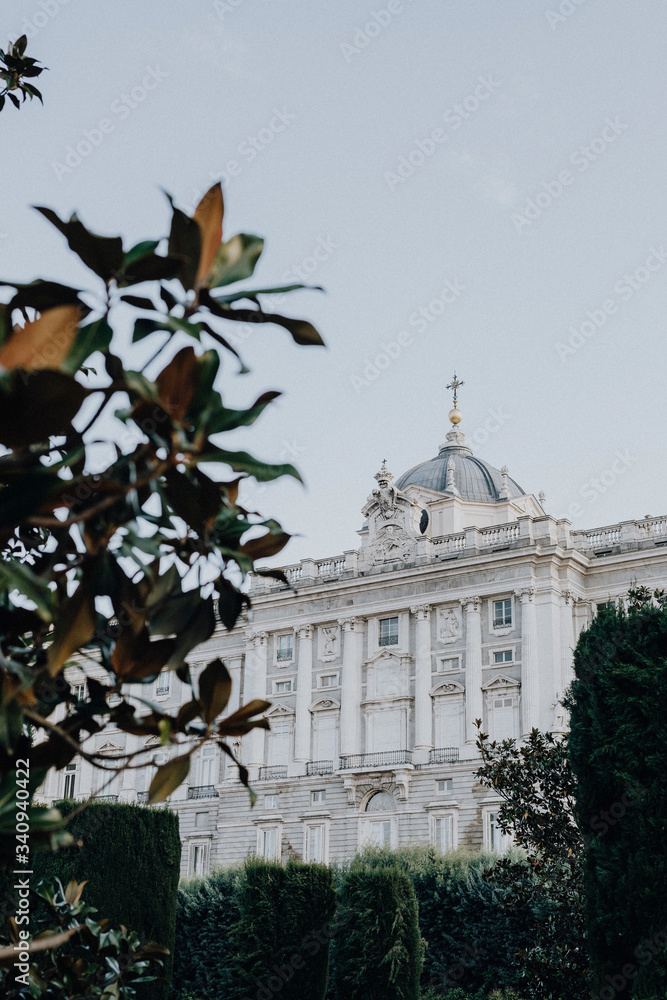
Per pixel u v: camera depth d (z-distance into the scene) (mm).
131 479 4609
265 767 68312
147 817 26641
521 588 62562
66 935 5496
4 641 4957
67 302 4406
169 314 4418
